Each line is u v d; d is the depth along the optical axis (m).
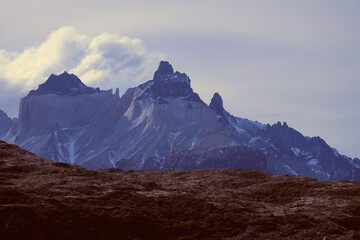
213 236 107.56
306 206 133.88
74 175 147.25
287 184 161.38
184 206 120.56
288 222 115.00
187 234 107.75
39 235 96.25
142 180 155.25
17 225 96.19
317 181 166.50
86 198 118.38
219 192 148.75
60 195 120.94
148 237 105.00
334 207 130.38
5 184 128.62
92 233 102.12
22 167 152.62
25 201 108.81
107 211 110.94
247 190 157.62
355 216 123.69
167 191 137.62
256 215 118.75
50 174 146.00
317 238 104.81
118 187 134.62
